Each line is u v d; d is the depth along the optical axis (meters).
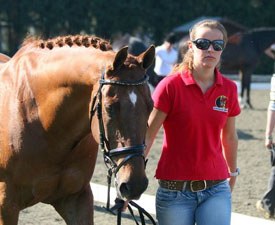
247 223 7.23
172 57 16.78
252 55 21.08
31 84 4.98
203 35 4.75
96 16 41.66
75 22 41.31
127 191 4.09
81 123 4.77
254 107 20.55
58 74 4.77
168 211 4.90
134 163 4.12
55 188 5.14
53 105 4.82
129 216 7.79
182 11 42.72
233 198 8.84
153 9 42.59
